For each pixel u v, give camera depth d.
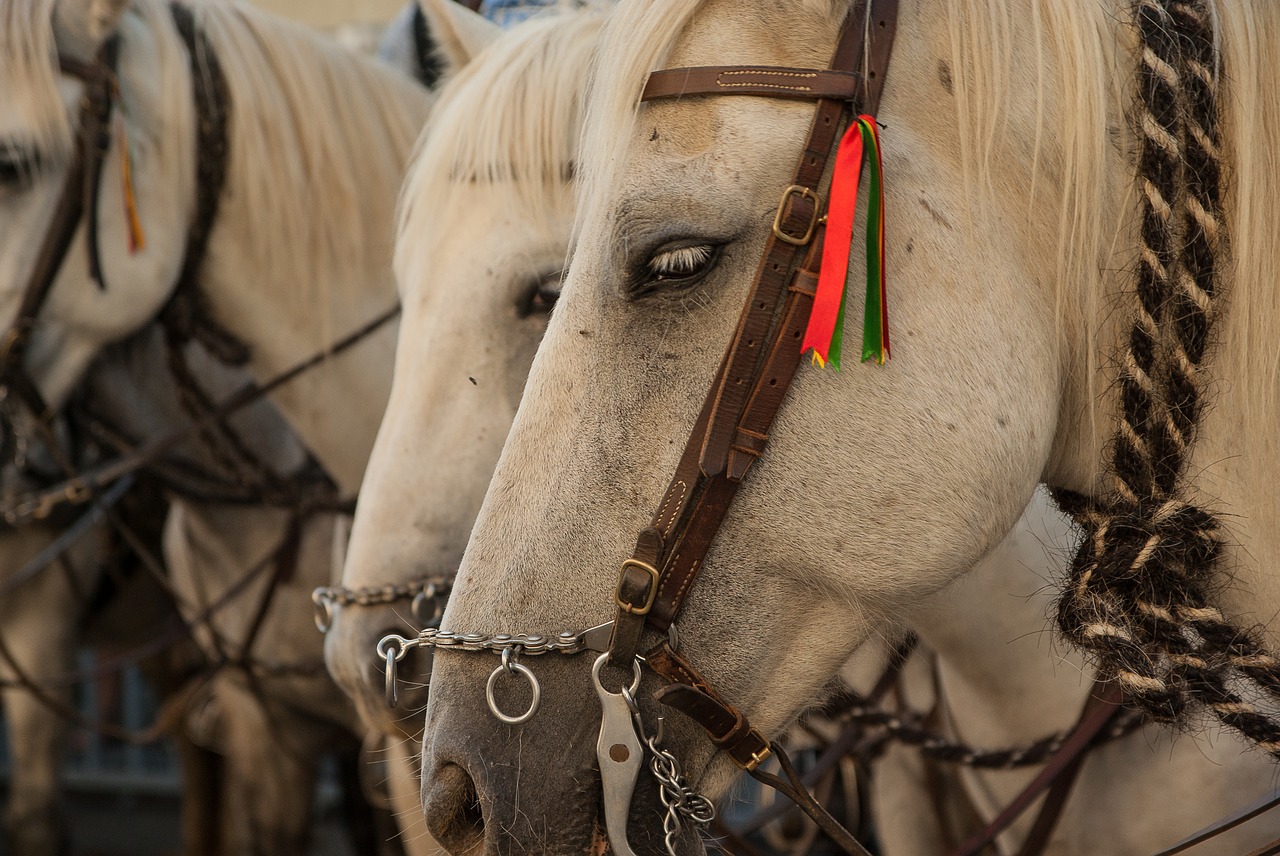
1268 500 1.23
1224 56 1.22
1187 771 1.69
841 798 3.01
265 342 2.60
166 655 4.14
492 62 1.90
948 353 1.16
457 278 1.83
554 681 1.17
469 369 1.82
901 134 1.17
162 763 6.17
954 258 1.17
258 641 3.18
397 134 2.62
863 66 1.16
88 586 3.99
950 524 1.17
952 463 1.16
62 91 2.43
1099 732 1.75
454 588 1.24
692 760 1.20
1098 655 1.22
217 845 4.31
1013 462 1.18
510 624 1.18
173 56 2.51
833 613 1.22
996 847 2.18
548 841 1.15
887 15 1.18
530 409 1.22
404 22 2.90
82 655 6.20
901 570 1.17
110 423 3.27
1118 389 1.22
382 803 2.96
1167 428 1.20
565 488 1.18
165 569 3.94
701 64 1.18
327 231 2.54
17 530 3.74
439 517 1.82
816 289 1.13
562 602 1.17
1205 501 1.23
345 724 3.21
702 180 1.14
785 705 1.22
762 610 1.18
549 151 1.79
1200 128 1.19
